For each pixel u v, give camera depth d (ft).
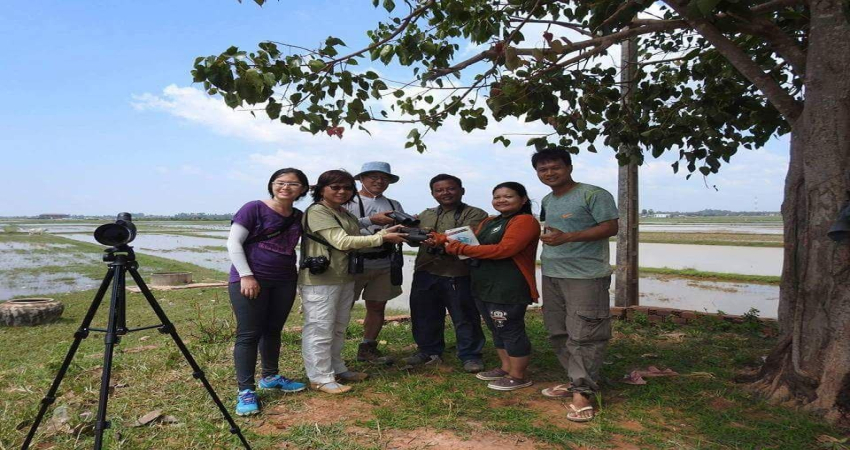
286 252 12.40
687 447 9.91
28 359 19.85
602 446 9.98
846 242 11.14
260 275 12.00
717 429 10.66
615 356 16.55
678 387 13.28
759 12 12.82
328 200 13.01
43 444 10.28
